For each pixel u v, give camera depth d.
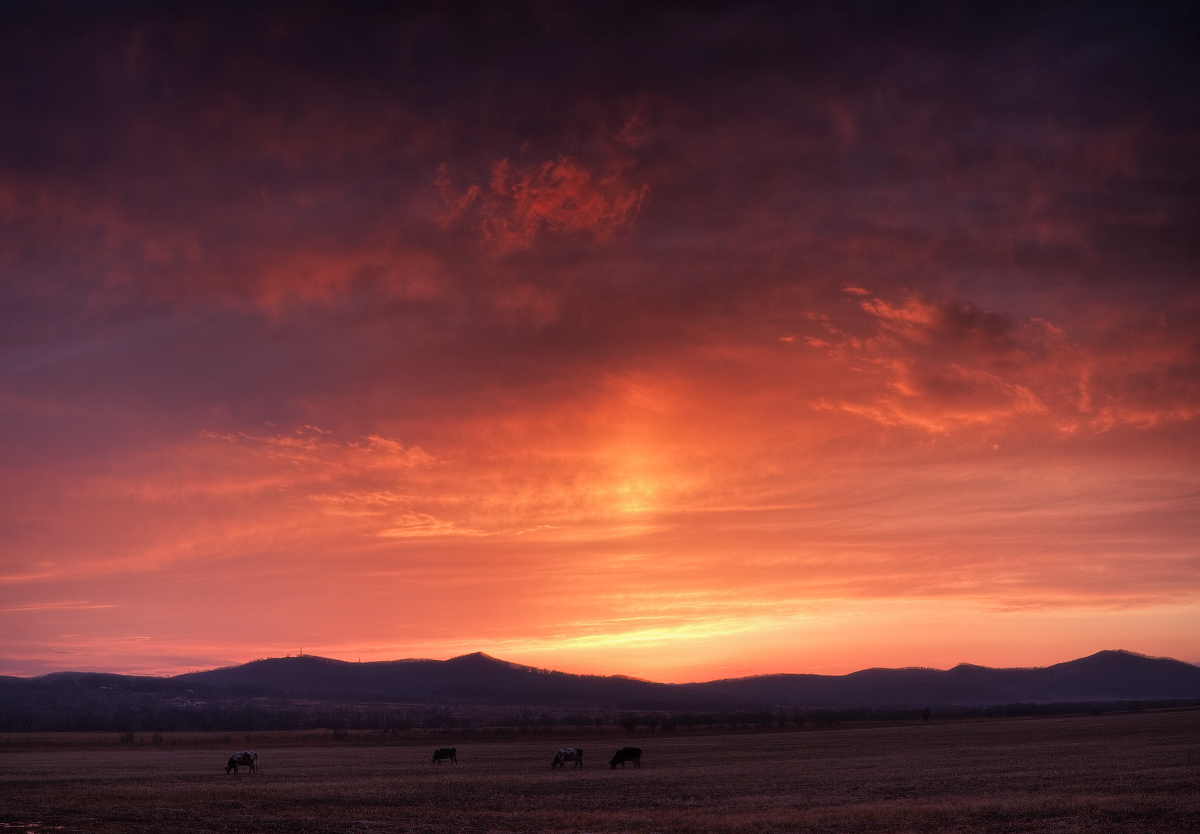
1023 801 44.91
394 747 147.00
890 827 38.34
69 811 47.47
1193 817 38.50
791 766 80.56
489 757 110.88
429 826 41.53
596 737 170.62
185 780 73.31
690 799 53.00
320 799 54.03
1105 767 65.31
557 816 44.62
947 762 78.50
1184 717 187.12
